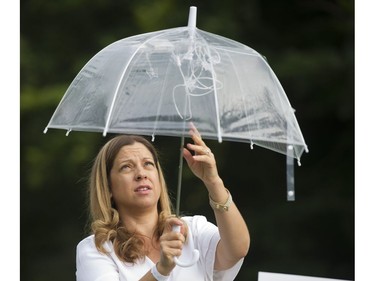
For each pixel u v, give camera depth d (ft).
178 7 95.71
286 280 34.81
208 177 27.91
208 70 27.43
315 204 95.91
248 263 96.99
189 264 27.17
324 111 94.89
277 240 96.78
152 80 27.43
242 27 96.02
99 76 28.25
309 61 92.73
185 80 27.20
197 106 26.78
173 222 27.45
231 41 29.12
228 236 28.53
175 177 92.53
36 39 98.53
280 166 97.91
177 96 26.96
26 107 92.99
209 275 29.27
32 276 98.53
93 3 98.58
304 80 92.84
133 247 28.81
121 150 29.25
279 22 96.63
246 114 27.07
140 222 29.35
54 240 98.58
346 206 95.50
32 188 95.25
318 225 96.07
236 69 27.84
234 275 29.66
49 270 98.43
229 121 26.73
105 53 28.96
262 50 95.30
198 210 92.89
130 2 98.94
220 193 28.14
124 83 27.55
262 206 97.81
